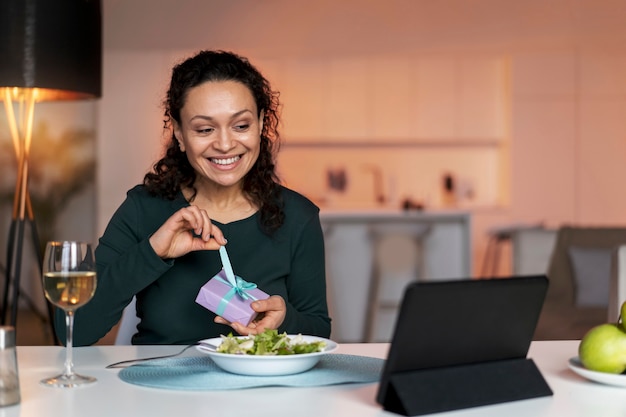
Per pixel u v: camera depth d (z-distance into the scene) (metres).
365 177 8.96
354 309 5.62
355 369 1.40
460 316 1.16
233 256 1.93
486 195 8.95
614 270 2.63
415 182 8.95
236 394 1.24
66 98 3.37
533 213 8.47
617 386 1.30
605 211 8.44
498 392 1.19
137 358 1.53
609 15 6.81
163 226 1.69
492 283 1.18
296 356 1.32
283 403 1.18
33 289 7.81
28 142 3.51
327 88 8.91
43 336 6.23
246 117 1.80
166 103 1.94
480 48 8.00
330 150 8.98
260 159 1.97
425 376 1.15
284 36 7.23
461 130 8.86
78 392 1.25
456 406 1.15
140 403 1.18
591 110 8.41
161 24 6.90
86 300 1.34
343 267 5.63
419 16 6.75
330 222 5.63
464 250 5.64
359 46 7.67
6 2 2.88
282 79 8.91
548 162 8.44
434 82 8.86
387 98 8.88
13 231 3.83
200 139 1.81
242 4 6.43
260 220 1.96
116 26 6.97
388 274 5.64
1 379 1.17
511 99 8.44
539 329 4.05
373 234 5.61
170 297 1.88
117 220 1.96
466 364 1.21
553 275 4.88
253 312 1.55
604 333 1.30
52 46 2.94
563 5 6.55
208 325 1.88
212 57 1.82
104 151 8.34
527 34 7.41
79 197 8.27
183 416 1.12
